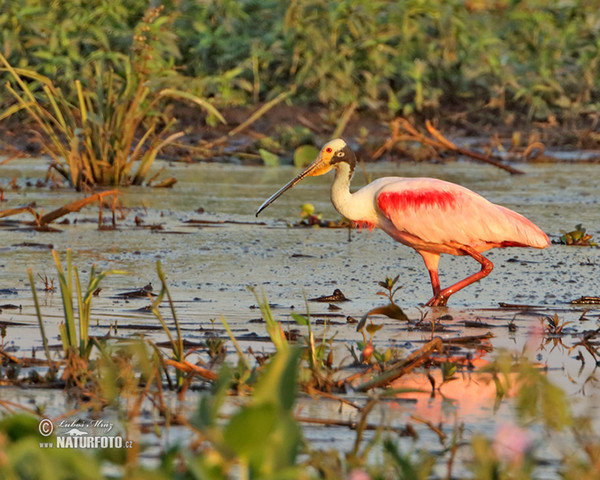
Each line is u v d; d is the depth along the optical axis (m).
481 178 21.53
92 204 17.88
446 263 13.94
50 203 17.67
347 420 7.53
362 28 27.28
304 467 6.06
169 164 23.03
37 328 9.92
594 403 7.98
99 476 5.12
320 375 8.27
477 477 5.86
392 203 11.83
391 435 7.21
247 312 10.73
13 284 11.80
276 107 26.62
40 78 19.91
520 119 27.45
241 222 16.56
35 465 4.99
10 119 24.66
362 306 11.23
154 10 20.39
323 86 26.61
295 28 27.36
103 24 26.06
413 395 8.23
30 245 14.16
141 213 17.16
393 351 9.32
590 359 9.34
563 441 7.13
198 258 13.64
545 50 28.48
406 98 27.48
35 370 8.57
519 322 10.69
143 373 8.34
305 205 16.62
